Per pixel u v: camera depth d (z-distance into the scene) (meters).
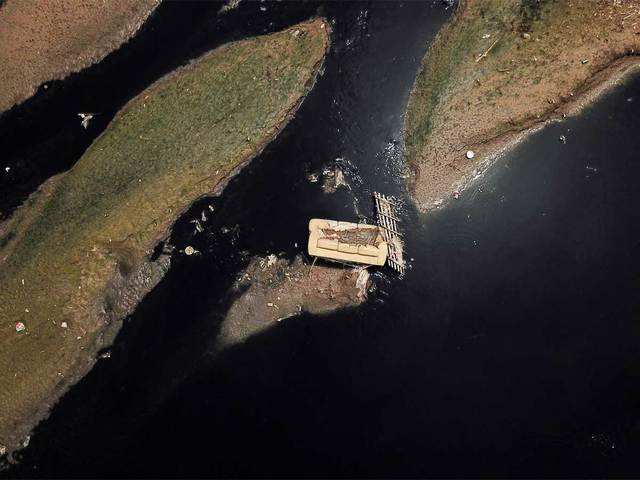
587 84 27.75
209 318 26.77
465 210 27.00
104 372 26.67
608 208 26.52
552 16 27.94
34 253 28.05
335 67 29.45
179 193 28.34
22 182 29.72
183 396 25.89
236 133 28.84
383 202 27.22
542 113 27.56
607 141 27.25
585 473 23.19
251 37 30.47
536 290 25.72
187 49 30.81
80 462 25.62
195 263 27.72
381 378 25.05
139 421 25.84
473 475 23.48
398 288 26.17
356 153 28.31
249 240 27.75
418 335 25.52
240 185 28.61
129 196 28.36
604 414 23.84
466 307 25.70
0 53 30.78
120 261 27.56
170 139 29.05
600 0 27.81
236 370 25.92
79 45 30.94
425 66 28.78
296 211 27.92
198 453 25.08
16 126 30.55
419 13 29.48
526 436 23.80
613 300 25.31
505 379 24.62
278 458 24.53
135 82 30.61
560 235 26.36
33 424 26.36
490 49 28.12
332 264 26.70
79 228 28.09
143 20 31.30
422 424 24.31
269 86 29.27
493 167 27.34
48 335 26.95
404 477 23.69
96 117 30.25
